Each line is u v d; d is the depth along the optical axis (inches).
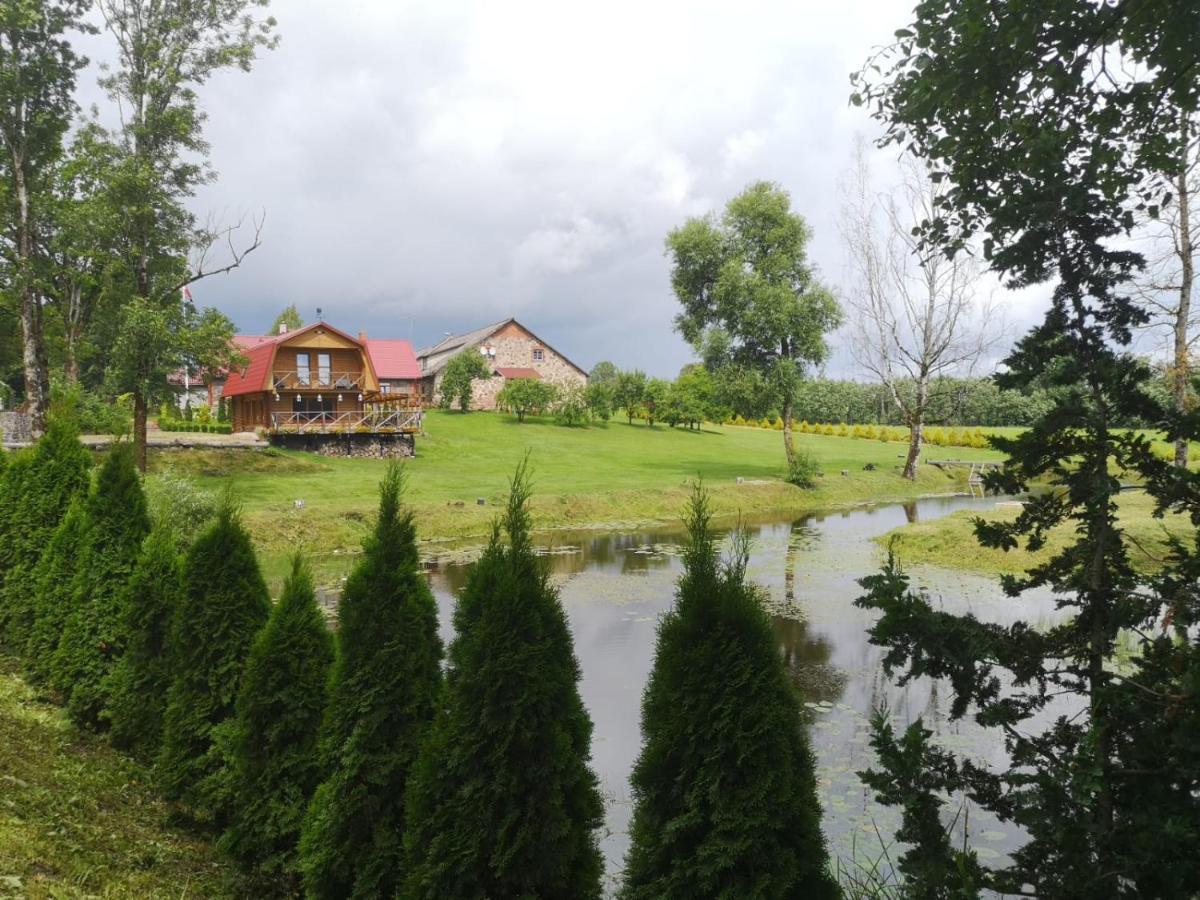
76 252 859.4
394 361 2305.6
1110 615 112.8
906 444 2288.4
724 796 125.0
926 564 719.7
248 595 217.3
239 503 232.1
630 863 133.0
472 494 1087.0
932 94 178.2
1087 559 117.0
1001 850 231.6
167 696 223.5
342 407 1590.8
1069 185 118.4
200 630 211.0
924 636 117.0
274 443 1336.1
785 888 119.8
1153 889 97.0
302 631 194.1
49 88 895.7
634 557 803.4
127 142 879.1
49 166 957.2
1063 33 162.4
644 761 132.5
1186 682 97.0
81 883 157.8
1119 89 168.1
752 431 2591.0
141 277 901.8
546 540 915.4
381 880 160.1
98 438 1100.5
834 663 436.1
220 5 877.8
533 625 147.4
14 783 192.7
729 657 129.3
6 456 403.5
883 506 1259.8
